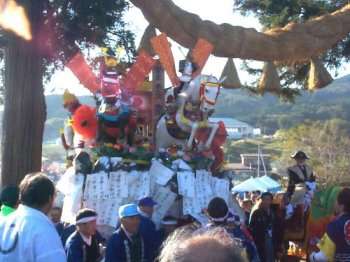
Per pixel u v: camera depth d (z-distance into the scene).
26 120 8.18
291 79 14.48
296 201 11.16
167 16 7.36
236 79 8.20
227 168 9.04
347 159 53.00
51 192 3.70
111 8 10.00
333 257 5.59
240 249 1.87
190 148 8.35
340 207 5.67
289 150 55.38
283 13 14.46
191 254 1.82
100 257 6.67
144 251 6.10
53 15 9.61
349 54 14.30
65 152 8.75
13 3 7.88
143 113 8.80
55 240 3.55
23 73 8.18
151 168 8.11
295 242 11.16
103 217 7.74
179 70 8.37
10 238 3.53
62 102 8.49
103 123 7.98
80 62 8.04
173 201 8.07
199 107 8.35
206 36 7.66
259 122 115.44
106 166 7.81
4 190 5.32
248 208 12.30
